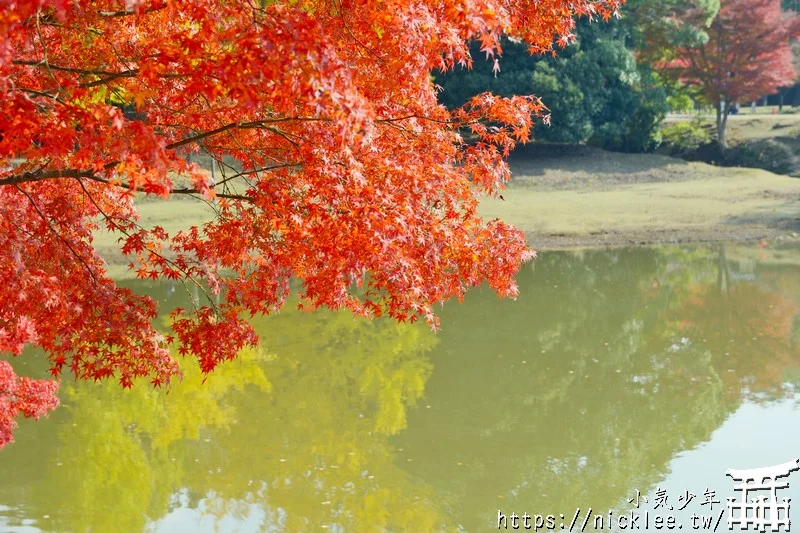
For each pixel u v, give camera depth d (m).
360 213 6.41
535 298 22.02
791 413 13.27
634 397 14.33
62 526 9.71
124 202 8.73
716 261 26.36
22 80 6.73
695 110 58.66
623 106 43.22
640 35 44.69
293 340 18.14
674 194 37.09
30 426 13.20
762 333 18.30
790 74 48.06
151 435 12.77
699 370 15.74
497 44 5.71
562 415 13.47
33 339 8.41
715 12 44.25
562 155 44.75
